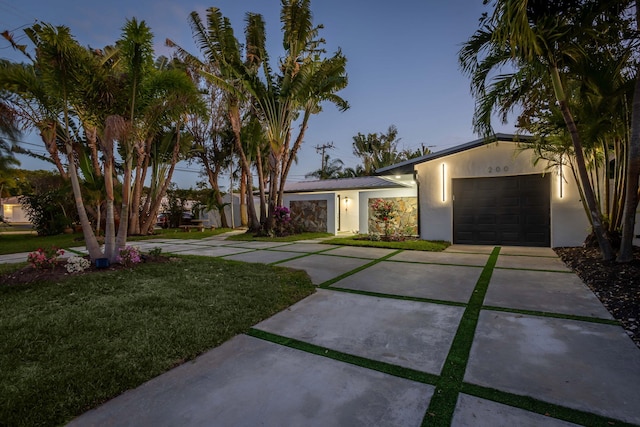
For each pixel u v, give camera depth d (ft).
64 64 17.29
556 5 16.24
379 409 6.19
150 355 8.29
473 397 6.52
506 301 12.91
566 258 21.90
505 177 30.32
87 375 7.26
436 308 12.27
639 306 11.24
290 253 27.37
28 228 80.18
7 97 18.04
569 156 23.48
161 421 5.93
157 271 18.30
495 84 20.20
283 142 41.14
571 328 9.98
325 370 7.72
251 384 7.14
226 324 10.44
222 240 40.34
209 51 35.96
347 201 51.06
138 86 19.48
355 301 13.38
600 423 5.65
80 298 13.08
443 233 32.81
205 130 59.41
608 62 17.16
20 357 8.10
